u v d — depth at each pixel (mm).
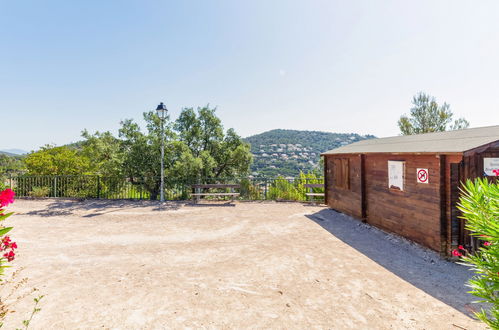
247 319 3080
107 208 10625
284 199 12859
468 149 4516
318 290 3820
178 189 13797
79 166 17219
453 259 4957
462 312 3203
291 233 7055
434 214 5324
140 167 13438
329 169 10734
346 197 9289
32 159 16422
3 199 2375
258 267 4699
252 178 14273
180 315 3156
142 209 10438
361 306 3373
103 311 3229
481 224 2137
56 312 3178
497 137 4668
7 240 2918
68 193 13688
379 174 7363
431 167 5398
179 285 3975
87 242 6195
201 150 16750
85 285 3945
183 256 5289
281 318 3104
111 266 4734
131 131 14398
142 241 6316
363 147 8922
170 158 14203
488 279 2100
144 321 3023
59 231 7148
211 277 4273
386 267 4688
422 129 14984
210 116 16641
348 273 4426
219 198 13523
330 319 3084
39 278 4168
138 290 3801
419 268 4637
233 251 5598
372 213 7738
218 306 3373
